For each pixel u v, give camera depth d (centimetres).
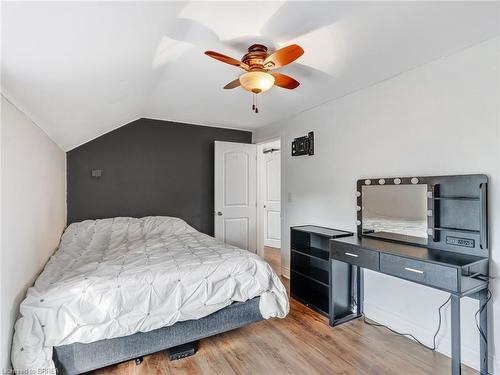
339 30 164
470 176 188
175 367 191
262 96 288
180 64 207
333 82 250
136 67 188
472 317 188
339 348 213
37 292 166
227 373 184
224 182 427
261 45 175
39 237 213
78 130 283
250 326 247
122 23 127
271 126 412
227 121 399
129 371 186
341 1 136
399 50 191
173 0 123
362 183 262
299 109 335
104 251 264
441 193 204
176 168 408
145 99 292
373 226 253
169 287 190
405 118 230
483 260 177
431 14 150
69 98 194
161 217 374
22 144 177
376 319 255
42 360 153
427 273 176
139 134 384
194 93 277
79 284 172
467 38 177
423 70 216
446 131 203
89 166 354
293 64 213
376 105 253
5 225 145
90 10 108
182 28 153
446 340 203
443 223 204
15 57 120
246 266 221
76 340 162
